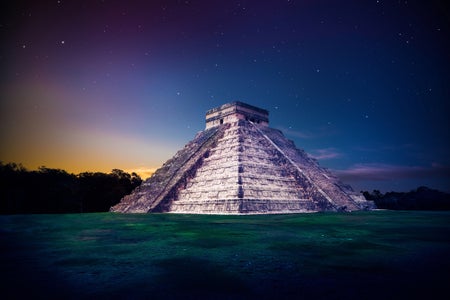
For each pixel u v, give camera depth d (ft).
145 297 18.72
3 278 23.25
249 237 45.14
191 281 22.09
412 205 190.90
